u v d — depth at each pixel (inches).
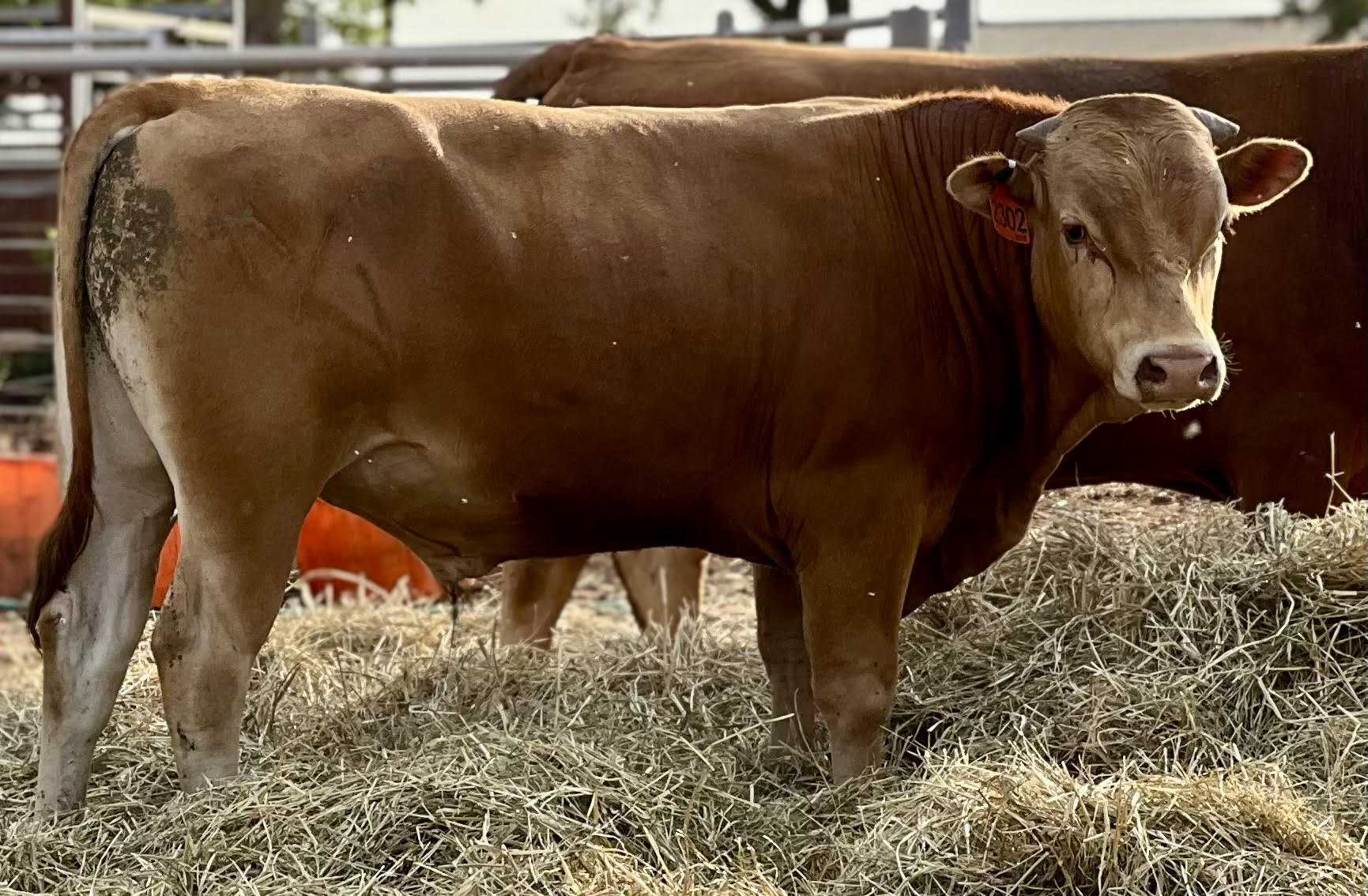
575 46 434.3
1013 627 339.3
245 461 262.7
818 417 284.0
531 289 269.1
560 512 286.5
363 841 251.6
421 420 270.7
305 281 261.1
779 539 295.9
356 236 263.1
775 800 287.6
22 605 580.1
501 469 277.0
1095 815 246.2
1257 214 363.9
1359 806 269.1
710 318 277.3
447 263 265.9
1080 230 262.1
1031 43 836.6
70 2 1020.5
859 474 286.0
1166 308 252.5
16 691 389.4
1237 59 386.6
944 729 317.1
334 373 263.6
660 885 237.1
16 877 255.9
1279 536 337.1
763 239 282.2
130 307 263.4
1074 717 301.4
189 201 260.7
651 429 279.4
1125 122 263.6
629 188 279.7
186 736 271.1
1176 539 352.5
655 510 289.7
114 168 266.2
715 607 474.6
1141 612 325.4
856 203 289.6
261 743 305.0
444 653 374.9
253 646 270.4
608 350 273.1
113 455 280.8
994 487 306.7
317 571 494.9
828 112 302.2
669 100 407.2
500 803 255.1
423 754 273.9
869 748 292.4
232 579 266.4
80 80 911.7
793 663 318.7
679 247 277.3
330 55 594.2
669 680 346.0
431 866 245.1
